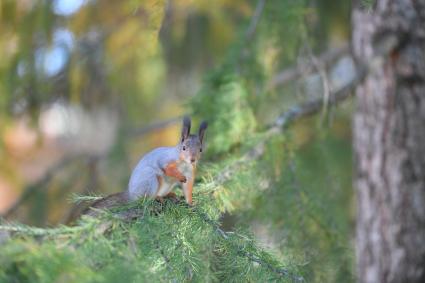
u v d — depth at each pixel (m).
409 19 9.08
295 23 11.53
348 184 14.02
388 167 9.15
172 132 15.36
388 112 9.17
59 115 14.74
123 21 13.60
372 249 9.25
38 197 14.70
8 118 13.38
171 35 14.84
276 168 10.30
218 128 10.89
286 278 7.19
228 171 9.59
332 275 9.95
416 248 9.00
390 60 9.15
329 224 10.28
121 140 15.19
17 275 5.86
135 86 14.61
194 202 8.41
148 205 7.82
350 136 15.16
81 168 15.25
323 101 11.45
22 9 12.84
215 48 14.93
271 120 12.05
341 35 15.07
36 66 13.01
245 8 13.86
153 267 6.83
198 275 7.48
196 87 15.92
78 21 13.09
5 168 14.18
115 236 6.77
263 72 11.63
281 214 10.16
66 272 5.78
